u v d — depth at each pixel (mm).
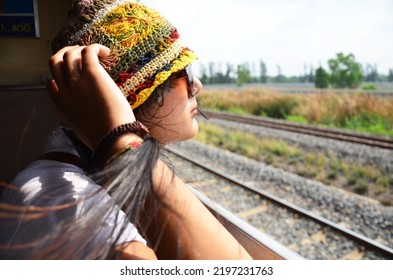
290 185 6227
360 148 8547
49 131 1291
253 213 4859
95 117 517
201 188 711
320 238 4035
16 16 1681
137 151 458
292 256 870
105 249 446
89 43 699
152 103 728
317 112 15227
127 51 688
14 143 1621
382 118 13422
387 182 6199
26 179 638
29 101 1646
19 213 562
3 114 1600
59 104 550
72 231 416
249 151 9195
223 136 11312
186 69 758
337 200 5355
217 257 550
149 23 714
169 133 765
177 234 531
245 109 19719
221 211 1133
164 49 712
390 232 4293
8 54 1689
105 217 439
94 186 607
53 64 562
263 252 944
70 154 690
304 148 9125
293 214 4672
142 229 521
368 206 5109
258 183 6535
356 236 3840
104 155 486
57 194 565
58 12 1752
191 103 801
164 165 552
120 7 718
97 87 521
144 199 455
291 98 17844
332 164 7477
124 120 509
